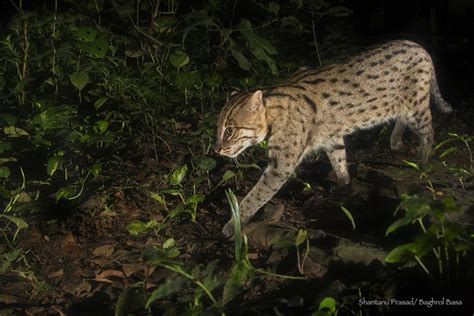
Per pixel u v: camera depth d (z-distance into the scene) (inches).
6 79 325.1
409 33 497.7
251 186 272.7
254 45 311.4
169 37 357.4
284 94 256.1
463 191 243.8
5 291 203.0
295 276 197.2
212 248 224.1
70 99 314.0
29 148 277.0
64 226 238.5
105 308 194.5
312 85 265.9
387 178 264.4
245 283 196.9
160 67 341.1
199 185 269.7
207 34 402.3
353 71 272.7
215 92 344.5
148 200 258.1
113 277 209.9
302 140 257.4
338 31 435.8
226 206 255.4
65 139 270.8
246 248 182.7
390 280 179.9
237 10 439.8
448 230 161.5
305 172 289.6
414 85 284.7
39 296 201.2
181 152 298.0
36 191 257.0
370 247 197.2
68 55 284.0
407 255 165.3
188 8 480.7
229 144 251.1
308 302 181.2
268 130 253.3
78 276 211.0
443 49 469.1
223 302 170.4
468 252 178.2
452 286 175.9
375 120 282.0
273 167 252.1
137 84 311.1
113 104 314.0
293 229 222.8
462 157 296.2
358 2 510.3
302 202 256.8
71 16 318.7
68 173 268.2
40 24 307.6
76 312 193.0
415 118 289.9
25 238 231.3
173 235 233.9
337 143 271.3
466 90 398.9
